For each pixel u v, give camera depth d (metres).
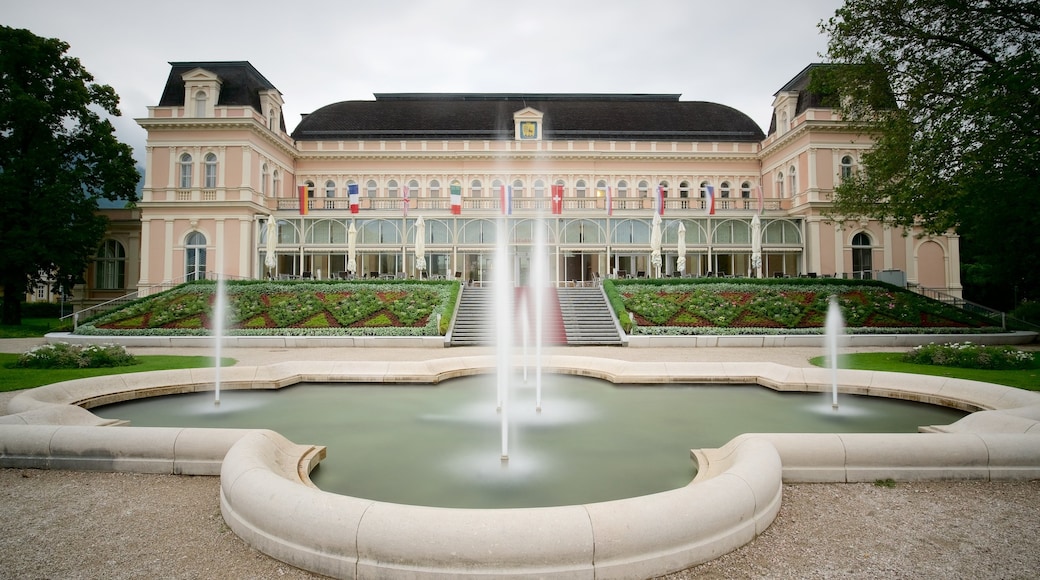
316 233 38.44
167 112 38.44
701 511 4.59
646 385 12.95
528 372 14.55
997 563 4.54
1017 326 26.09
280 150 42.75
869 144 38.19
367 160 44.91
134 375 11.55
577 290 31.33
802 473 6.43
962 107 18.45
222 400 11.38
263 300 27.78
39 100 31.42
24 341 24.30
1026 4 19.14
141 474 6.76
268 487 4.94
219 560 4.62
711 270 39.09
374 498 6.04
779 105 42.56
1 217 31.41
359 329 23.91
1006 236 23.39
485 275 38.50
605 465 7.21
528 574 4.06
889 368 15.69
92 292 42.34
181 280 37.78
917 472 6.47
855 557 4.66
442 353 20.48
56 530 5.20
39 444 6.95
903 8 21.06
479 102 49.81
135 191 39.59
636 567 4.27
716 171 45.34
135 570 4.45
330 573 4.34
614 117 48.12
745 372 13.12
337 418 9.83
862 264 38.34
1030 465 6.55
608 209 37.47
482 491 6.26
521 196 44.38
